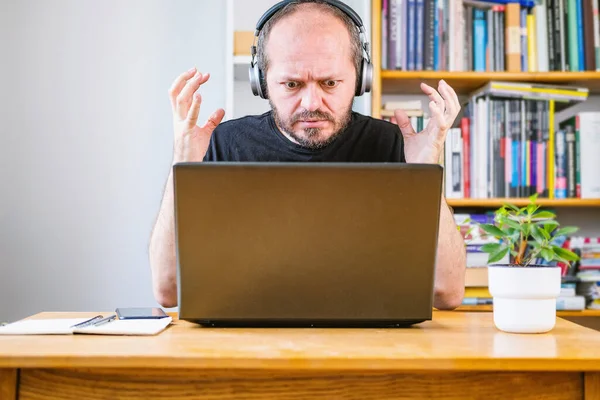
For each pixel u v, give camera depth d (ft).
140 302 9.17
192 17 9.33
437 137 4.83
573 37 8.36
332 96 4.78
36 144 9.14
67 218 9.13
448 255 5.03
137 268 9.17
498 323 3.87
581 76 8.24
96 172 9.19
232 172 3.63
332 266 3.73
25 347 3.18
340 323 3.82
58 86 9.20
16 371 3.10
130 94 9.25
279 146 6.05
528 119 8.30
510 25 8.27
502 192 8.25
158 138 9.27
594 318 8.81
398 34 8.18
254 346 3.23
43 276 9.05
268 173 3.64
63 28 9.23
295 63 4.66
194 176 3.63
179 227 3.69
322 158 6.02
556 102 8.38
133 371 3.08
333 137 4.91
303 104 4.72
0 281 8.98
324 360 2.97
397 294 3.77
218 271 3.74
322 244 3.71
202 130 4.80
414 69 8.20
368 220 3.69
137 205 9.21
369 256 3.73
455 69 8.24
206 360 2.97
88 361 2.97
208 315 3.77
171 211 4.91
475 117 8.26
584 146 8.32
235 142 6.15
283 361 2.97
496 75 8.18
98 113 9.22
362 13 8.26
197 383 3.08
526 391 3.17
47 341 3.39
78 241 9.12
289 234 3.70
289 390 3.08
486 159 8.25
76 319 4.19
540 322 3.76
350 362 2.97
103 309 9.10
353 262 3.73
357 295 3.76
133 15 9.30
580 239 8.24
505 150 8.27
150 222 9.21
